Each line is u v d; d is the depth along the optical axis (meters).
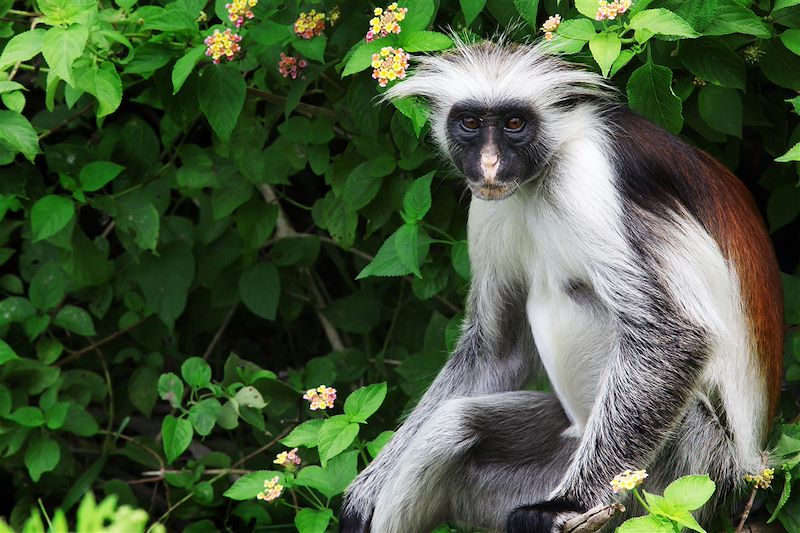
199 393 12.64
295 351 14.82
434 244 11.26
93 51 9.70
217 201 11.76
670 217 8.36
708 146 10.62
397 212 11.45
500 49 8.99
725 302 8.50
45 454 11.41
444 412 9.22
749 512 9.06
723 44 9.19
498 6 9.66
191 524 11.14
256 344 14.99
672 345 8.16
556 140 8.52
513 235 9.18
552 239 8.61
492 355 9.95
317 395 9.53
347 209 11.27
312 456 11.26
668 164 8.58
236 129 11.38
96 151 11.87
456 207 11.08
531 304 9.16
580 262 8.43
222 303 12.77
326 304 13.60
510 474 9.24
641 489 8.76
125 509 3.87
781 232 12.23
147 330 13.08
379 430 12.00
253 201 12.05
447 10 10.50
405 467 9.09
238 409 10.82
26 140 9.75
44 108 13.63
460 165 8.81
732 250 8.67
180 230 12.80
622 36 8.84
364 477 9.53
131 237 12.43
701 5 8.84
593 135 8.56
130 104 14.10
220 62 9.89
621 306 8.23
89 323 12.24
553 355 8.97
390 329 12.90
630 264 8.23
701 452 8.72
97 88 9.55
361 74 10.33
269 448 12.23
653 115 9.02
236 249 12.63
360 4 10.47
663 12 8.39
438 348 11.48
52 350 12.33
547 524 8.04
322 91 11.12
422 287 11.17
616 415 8.27
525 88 8.48
